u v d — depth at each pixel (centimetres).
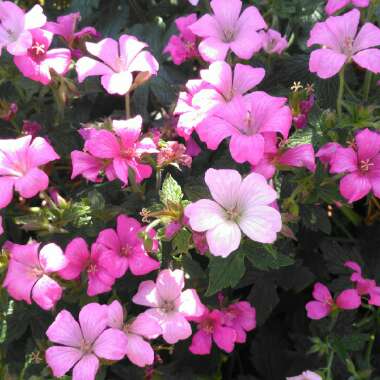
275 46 28
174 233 21
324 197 23
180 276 23
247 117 21
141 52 24
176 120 26
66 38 29
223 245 19
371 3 27
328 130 23
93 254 23
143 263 23
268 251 20
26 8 37
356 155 22
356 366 25
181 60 28
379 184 21
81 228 24
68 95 27
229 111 21
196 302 22
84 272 23
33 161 22
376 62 22
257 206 19
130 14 35
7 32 26
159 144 24
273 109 21
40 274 22
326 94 28
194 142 26
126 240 23
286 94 27
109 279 22
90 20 35
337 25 23
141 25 33
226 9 25
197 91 24
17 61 25
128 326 22
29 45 24
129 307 25
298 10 31
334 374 25
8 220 27
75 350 21
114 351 20
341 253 27
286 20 33
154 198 25
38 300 21
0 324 25
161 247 24
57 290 21
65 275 22
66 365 21
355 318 26
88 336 21
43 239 25
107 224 25
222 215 20
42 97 29
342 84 24
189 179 25
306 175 23
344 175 23
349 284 26
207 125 21
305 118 25
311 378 23
